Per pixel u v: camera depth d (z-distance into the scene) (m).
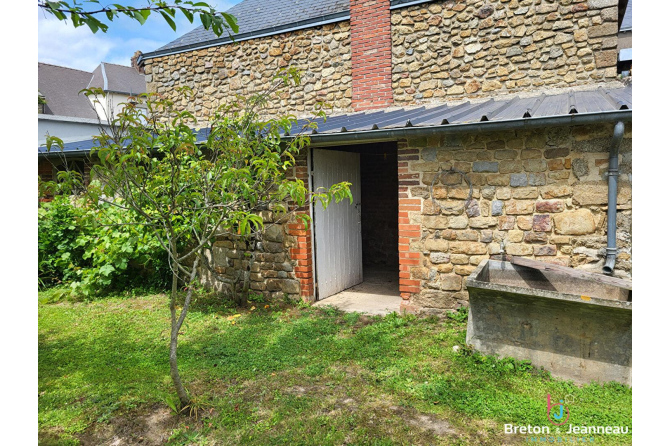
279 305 5.84
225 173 2.97
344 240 6.83
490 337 3.91
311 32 7.66
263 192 3.72
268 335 4.83
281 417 3.16
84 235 6.96
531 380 3.57
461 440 2.85
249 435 2.95
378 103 7.05
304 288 5.84
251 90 8.24
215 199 3.42
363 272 8.28
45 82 25.14
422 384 3.56
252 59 8.21
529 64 6.11
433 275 5.11
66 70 27.12
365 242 9.23
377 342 4.49
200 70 8.70
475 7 6.36
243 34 8.12
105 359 4.30
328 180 6.32
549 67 6.00
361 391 3.51
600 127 4.28
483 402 3.27
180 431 3.02
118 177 2.90
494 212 4.77
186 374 3.90
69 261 7.11
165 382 3.76
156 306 6.11
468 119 4.42
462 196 4.89
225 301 6.16
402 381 3.63
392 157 8.66
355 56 7.21
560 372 3.61
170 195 3.30
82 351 4.52
